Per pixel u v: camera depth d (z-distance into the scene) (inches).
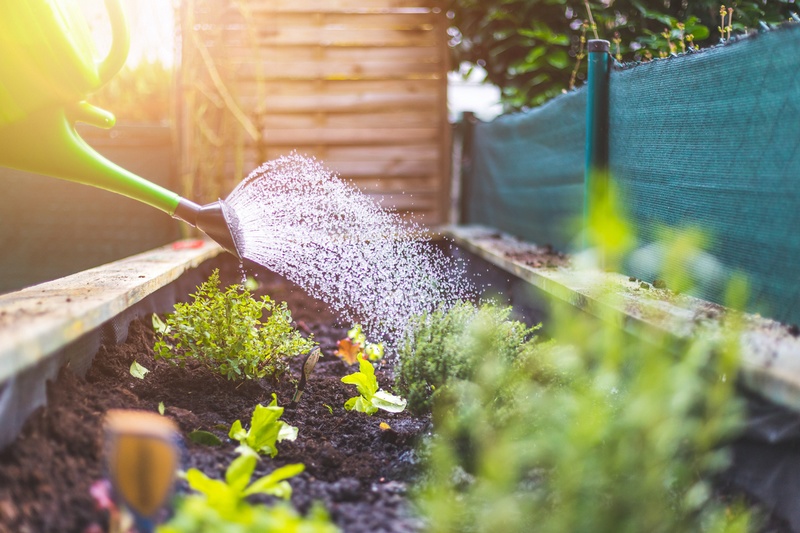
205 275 207.6
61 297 104.7
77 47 109.7
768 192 95.7
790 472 77.3
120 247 264.2
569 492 65.5
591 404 71.8
